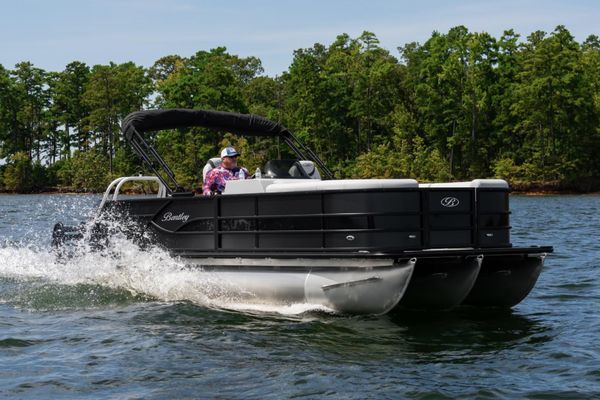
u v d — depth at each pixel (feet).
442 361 26.91
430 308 35.22
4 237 79.51
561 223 104.58
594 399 22.62
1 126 419.95
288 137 43.96
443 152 334.65
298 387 23.89
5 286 41.01
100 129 396.16
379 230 31.99
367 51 360.69
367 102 341.41
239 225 35.12
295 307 33.91
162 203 38.04
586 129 313.12
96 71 397.80
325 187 32.60
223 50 381.81
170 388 23.85
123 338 29.81
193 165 323.98
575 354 27.61
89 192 364.38
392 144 339.57
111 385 24.22
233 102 342.03
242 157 283.59
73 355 27.61
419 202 32.83
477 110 323.16
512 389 23.67
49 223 105.40
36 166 388.16
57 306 36.19
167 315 33.78
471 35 334.24
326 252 32.55
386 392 23.44
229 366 26.08
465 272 33.12
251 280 34.68
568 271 49.32
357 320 32.58
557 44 315.58
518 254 34.01
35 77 426.10
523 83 321.52
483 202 34.27
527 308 36.73
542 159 309.01
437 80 330.34
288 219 33.63
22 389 23.94
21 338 30.01
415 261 31.04
